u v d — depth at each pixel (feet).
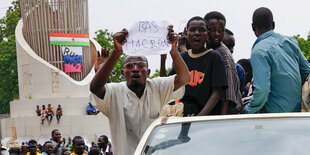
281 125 14.87
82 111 134.10
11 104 142.00
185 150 14.57
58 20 135.95
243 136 14.66
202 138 14.83
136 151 14.79
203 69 23.58
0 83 222.89
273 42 23.84
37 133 132.77
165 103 21.20
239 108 25.57
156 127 15.55
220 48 26.18
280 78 23.50
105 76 19.95
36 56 136.67
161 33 20.29
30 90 137.08
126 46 20.16
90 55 140.15
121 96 20.59
